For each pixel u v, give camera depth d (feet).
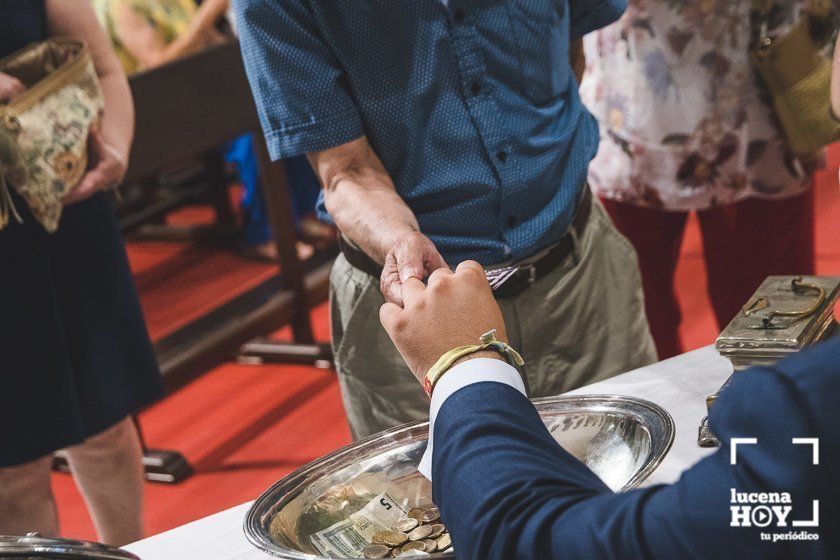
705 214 7.60
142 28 11.96
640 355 5.53
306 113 4.74
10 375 6.01
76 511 9.31
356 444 3.87
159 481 9.62
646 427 3.59
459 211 4.98
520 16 4.83
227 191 15.56
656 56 6.95
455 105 4.83
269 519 3.49
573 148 5.25
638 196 7.35
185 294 14.15
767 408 2.20
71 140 5.95
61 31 6.40
